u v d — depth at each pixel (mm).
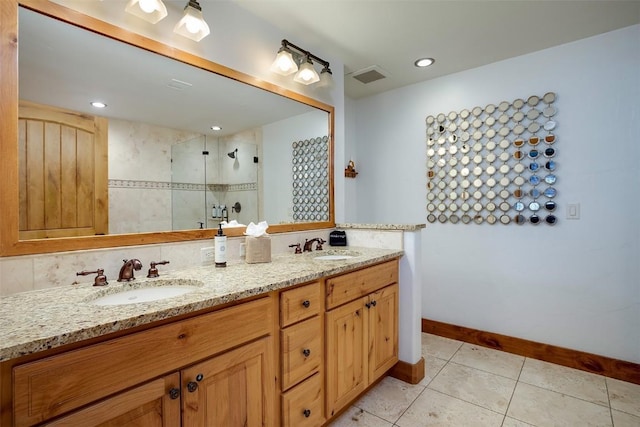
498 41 2197
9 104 1073
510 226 2479
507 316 2494
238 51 1770
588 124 2164
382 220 3209
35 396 711
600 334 2131
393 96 3115
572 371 2172
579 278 2205
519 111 2418
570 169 2230
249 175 1863
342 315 1578
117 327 814
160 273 1405
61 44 1196
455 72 2713
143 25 1387
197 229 1618
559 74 2260
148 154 1456
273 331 1257
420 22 1952
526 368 2219
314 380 1429
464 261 2701
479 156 2604
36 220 1135
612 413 1709
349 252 2031
